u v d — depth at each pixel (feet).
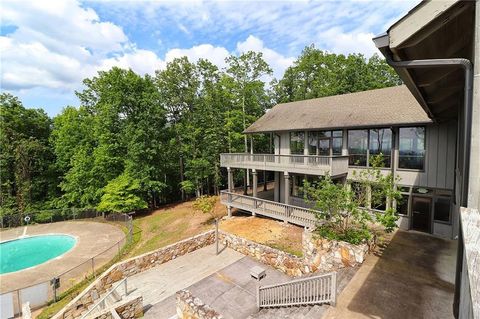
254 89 87.71
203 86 90.68
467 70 10.07
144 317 25.09
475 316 3.88
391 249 30.94
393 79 104.22
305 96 106.73
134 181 76.79
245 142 84.12
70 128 88.53
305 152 54.95
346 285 22.84
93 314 22.86
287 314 21.17
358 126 43.73
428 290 21.71
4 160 82.89
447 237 36.22
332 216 30.78
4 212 79.20
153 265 35.70
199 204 54.24
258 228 49.52
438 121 35.04
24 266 46.03
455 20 10.11
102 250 50.24
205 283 30.60
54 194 92.32
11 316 28.99
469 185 9.02
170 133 88.53
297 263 31.01
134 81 80.33
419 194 39.78
